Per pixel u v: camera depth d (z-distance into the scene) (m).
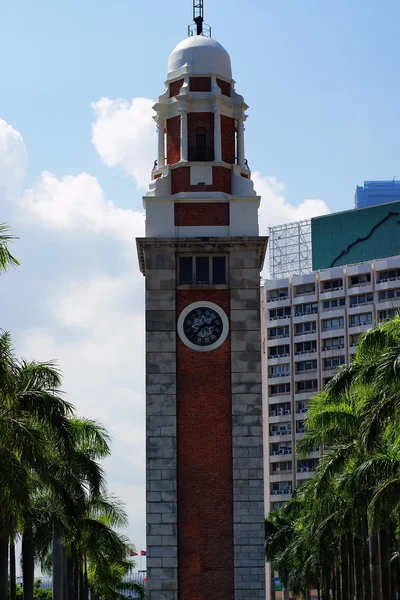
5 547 61.34
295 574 131.25
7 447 51.31
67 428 60.38
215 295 81.06
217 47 87.62
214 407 79.38
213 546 77.44
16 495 50.31
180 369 79.94
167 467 78.44
